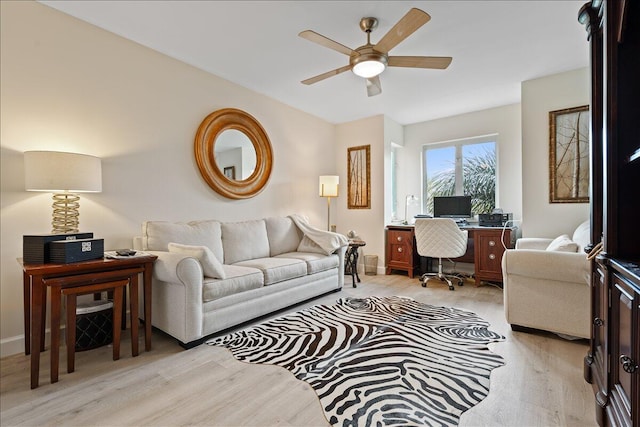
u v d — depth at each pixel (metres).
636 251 1.33
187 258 2.13
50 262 1.84
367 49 2.29
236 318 2.46
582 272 2.08
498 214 3.95
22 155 2.14
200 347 2.19
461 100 4.11
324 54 2.90
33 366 1.66
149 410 1.48
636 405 1.05
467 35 2.55
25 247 1.85
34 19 2.17
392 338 2.31
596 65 1.69
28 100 2.16
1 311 2.06
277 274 2.81
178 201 3.03
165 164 2.93
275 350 2.13
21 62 2.13
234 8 2.22
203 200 3.26
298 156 4.47
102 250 2.05
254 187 3.74
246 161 3.66
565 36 2.57
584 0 2.11
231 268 2.70
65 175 1.98
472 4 2.16
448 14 2.27
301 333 2.42
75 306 1.85
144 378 1.77
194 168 3.17
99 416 1.44
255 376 1.79
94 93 2.47
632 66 1.35
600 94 1.69
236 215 3.61
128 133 2.67
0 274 2.06
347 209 5.06
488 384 1.69
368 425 1.37
